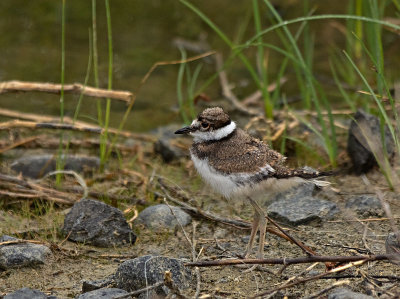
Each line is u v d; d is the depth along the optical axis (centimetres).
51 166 1167
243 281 778
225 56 1683
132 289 747
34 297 720
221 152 812
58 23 1817
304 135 1180
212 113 830
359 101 1367
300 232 911
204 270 806
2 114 1224
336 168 1110
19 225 950
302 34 1702
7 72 1551
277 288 701
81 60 1650
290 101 1447
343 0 1823
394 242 802
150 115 1456
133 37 1772
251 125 1224
